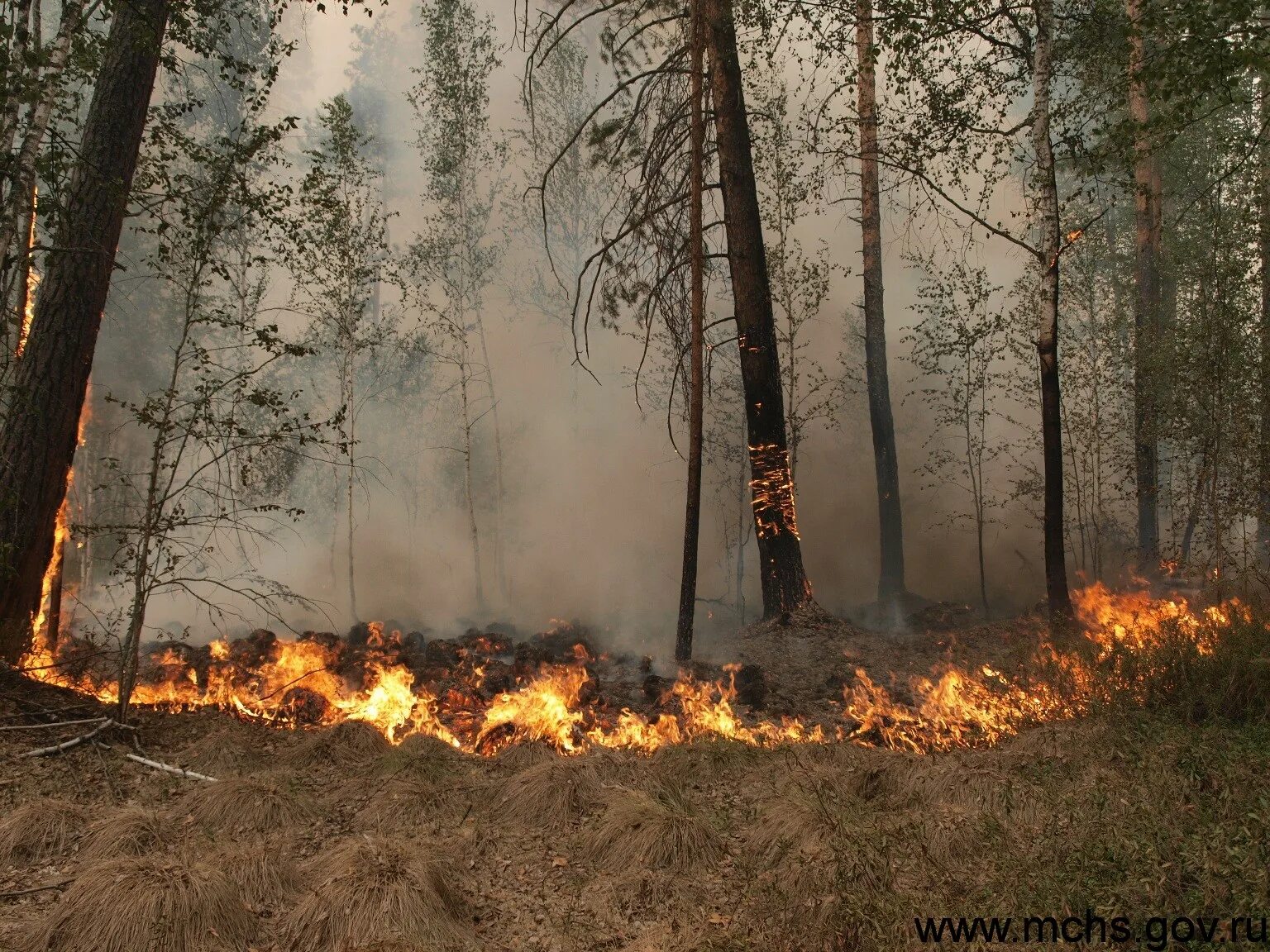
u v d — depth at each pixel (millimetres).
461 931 5449
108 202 11523
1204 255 17625
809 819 6352
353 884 5543
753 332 18156
